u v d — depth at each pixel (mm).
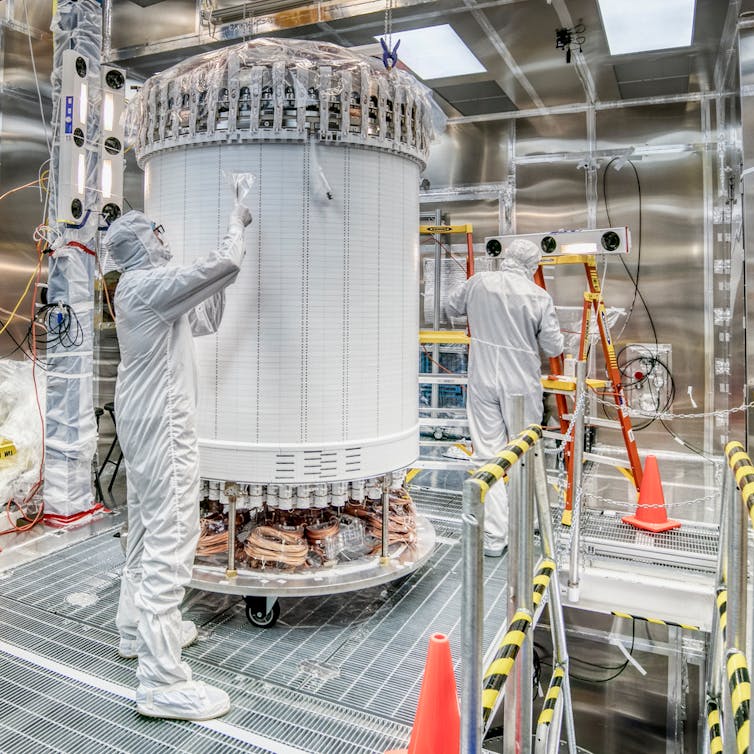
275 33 5629
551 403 7270
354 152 3484
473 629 1600
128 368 2818
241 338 3455
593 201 7223
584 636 5109
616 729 5051
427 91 3906
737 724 1796
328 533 3637
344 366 3529
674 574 4152
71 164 4555
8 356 5848
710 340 6758
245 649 3268
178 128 3486
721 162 6543
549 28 5469
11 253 5820
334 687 2939
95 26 4820
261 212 3404
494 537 4438
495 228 7715
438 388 7898
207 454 3537
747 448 4914
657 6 5102
